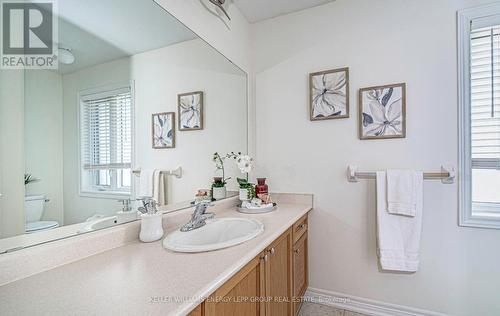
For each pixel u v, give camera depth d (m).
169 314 0.57
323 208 1.95
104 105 1.02
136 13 1.16
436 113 1.63
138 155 1.18
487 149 1.57
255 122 2.23
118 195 1.08
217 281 0.74
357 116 1.85
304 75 2.04
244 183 1.89
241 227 1.44
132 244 1.07
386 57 1.77
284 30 2.12
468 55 1.56
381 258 1.62
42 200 0.82
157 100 1.29
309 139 2.01
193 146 1.55
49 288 0.69
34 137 0.80
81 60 0.93
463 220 1.56
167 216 1.30
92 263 0.87
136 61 1.17
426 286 1.65
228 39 1.90
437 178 1.62
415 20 1.70
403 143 1.71
